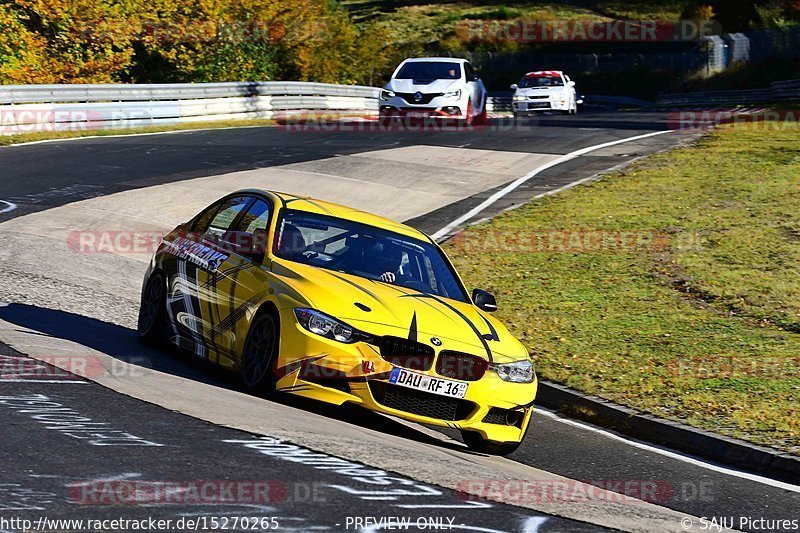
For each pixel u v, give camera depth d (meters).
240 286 28.88
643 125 117.06
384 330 25.88
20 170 70.38
